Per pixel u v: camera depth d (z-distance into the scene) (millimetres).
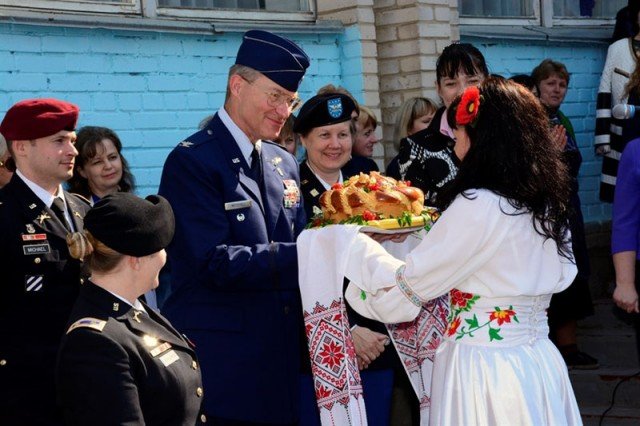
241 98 4047
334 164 4770
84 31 5969
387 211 3988
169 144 6336
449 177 4855
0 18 5559
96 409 2889
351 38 7137
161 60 6301
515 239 3475
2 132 4082
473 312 3580
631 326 7234
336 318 3932
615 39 7848
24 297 3945
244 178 4035
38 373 3908
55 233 4035
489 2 8070
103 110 6051
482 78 5070
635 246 5090
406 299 3590
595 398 6594
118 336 2992
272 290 3947
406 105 6145
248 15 6789
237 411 3963
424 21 7316
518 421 3486
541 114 3545
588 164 8445
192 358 3225
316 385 3982
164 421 3076
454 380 3574
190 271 4039
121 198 3105
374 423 4387
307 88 7023
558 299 6668
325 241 3916
